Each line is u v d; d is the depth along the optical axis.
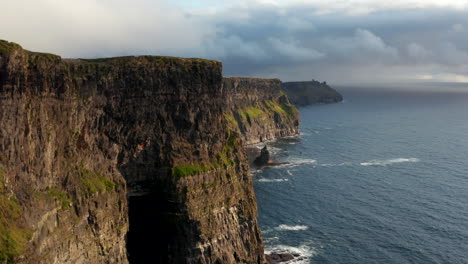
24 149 57.50
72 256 63.97
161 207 86.12
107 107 78.06
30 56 59.31
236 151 99.75
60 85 65.69
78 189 68.19
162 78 85.12
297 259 102.88
